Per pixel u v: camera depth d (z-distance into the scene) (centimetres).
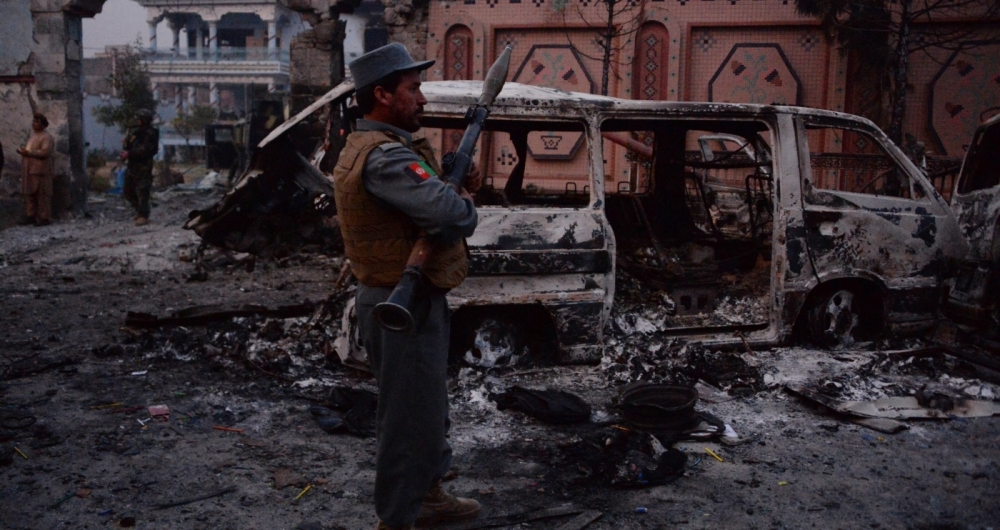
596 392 440
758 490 322
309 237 717
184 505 303
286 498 311
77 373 470
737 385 451
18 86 1394
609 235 477
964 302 566
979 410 417
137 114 1271
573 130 523
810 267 506
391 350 246
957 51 1100
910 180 545
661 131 595
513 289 461
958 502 312
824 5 1112
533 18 1264
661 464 336
